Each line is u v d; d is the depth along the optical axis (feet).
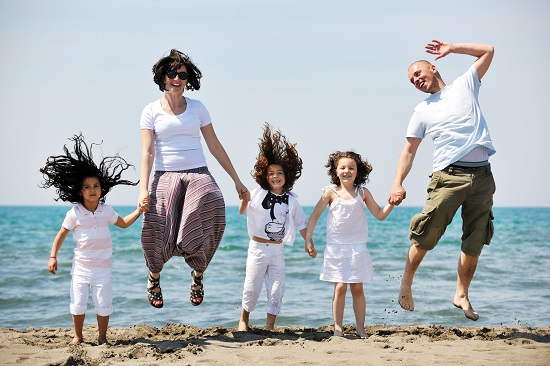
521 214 250.98
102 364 16.57
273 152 21.77
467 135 19.57
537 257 58.13
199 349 18.11
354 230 20.75
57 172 19.03
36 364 16.30
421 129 20.44
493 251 66.28
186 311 30.58
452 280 40.83
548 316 28.68
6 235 103.45
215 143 20.61
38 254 63.98
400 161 20.68
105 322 19.66
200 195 19.26
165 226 19.16
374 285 38.37
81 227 19.35
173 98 19.76
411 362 16.56
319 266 49.06
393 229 120.26
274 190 22.02
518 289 36.58
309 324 27.25
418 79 20.35
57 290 37.01
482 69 20.27
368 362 16.60
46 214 251.39
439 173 19.94
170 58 19.58
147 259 19.61
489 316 28.73
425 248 20.30
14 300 33.42
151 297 20.10
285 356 17.26
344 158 20.76
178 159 19.56
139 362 16.66
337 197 20.83
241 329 22.17
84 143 19.49
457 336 20.59
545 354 17.35
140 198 19.03
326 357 17.19
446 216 20.01
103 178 19.45
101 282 19.49
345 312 29.43
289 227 22.11
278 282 22.17
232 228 127.54
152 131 19.79
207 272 47.01
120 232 105.81
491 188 19.81
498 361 16.56
